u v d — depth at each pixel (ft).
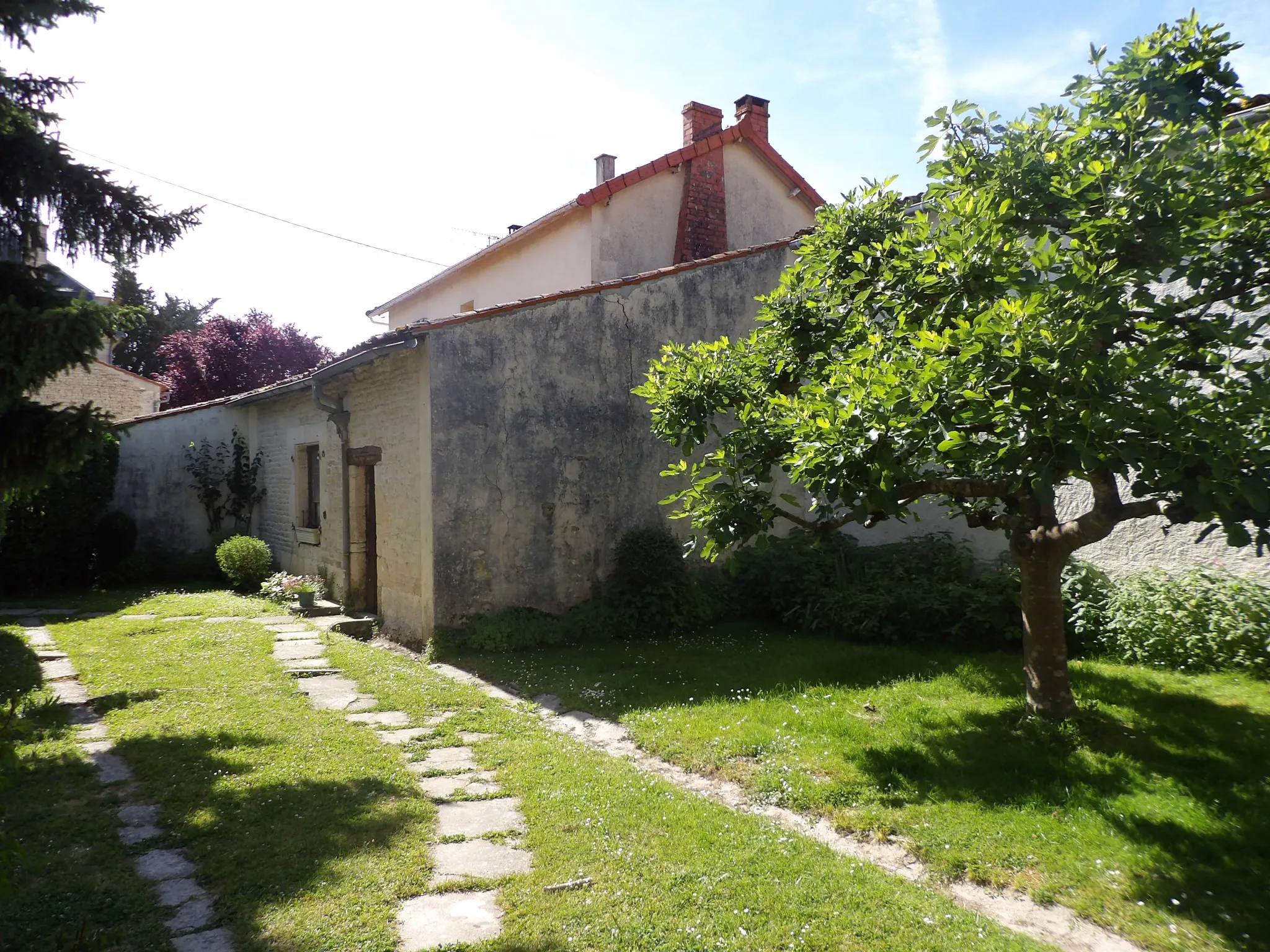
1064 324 12.12
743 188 43.11
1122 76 14.56
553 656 26.99
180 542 47.85
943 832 13.30
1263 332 20.85
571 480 31.07
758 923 10.56
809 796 15.02
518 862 12.41
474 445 28.89
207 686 22.59
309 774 15.92
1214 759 14.75
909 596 26.45
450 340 28.37
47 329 16.70
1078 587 23.30
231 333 85.66
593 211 38.47
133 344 104.58
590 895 11.27
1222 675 19.19
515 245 45.06
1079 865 12.04
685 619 30.45
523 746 18.13
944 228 15.70
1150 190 12.91
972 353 12.35
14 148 19.13
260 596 39.83
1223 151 13.57
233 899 11.02
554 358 30.71
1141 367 12.07
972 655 24.04
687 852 12.62
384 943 10.02
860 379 14.34
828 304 19.08
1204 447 11.51
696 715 19.93
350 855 12.39
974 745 16.51
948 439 12.37
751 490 18.06
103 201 20.65
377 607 33.47
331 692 22.59
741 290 35.50
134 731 18.44
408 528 29.99
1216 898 10.96
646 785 15.57
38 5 19.12
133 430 46.68
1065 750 15.76
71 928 10.19
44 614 34.78
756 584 32.14
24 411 18.71
